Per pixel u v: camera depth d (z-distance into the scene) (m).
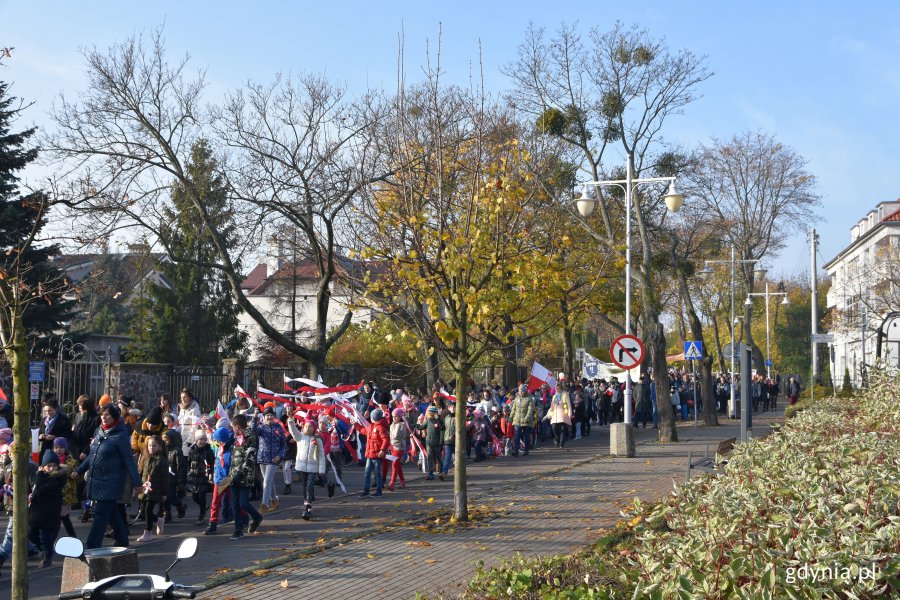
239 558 11.33
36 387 18.83
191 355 40.31
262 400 19.97
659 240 33.28
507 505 15.01
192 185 22.56
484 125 16.56
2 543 11.91
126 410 14.52
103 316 52.75
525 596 5.56
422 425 20.78
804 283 97.88
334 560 11.09
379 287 14.03
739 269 52.94
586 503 14.87
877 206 64.50
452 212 14.62
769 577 4.29
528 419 24.45
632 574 5.39
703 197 46.31
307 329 41.53
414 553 11.40
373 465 17.00
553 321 14.80
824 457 7.30
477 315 13.23
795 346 79.38
